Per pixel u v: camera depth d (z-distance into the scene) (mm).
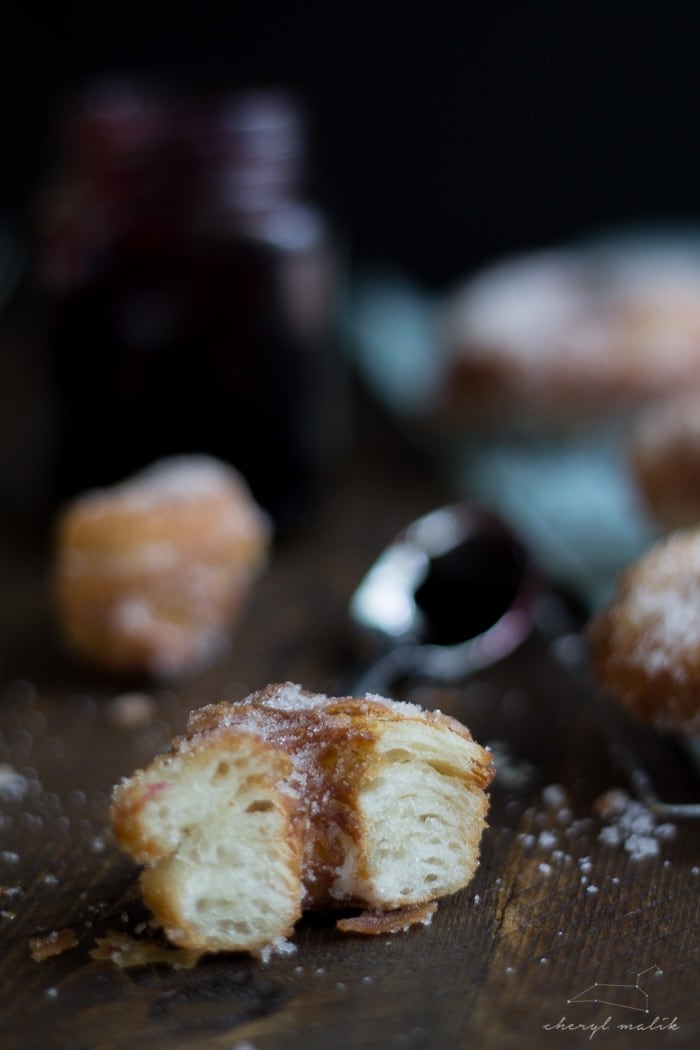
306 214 579
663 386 643
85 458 583
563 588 545
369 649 518
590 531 579
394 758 406
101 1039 380
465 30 966
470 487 623
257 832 395
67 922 409
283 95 616
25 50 937
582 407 645
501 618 523
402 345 763
